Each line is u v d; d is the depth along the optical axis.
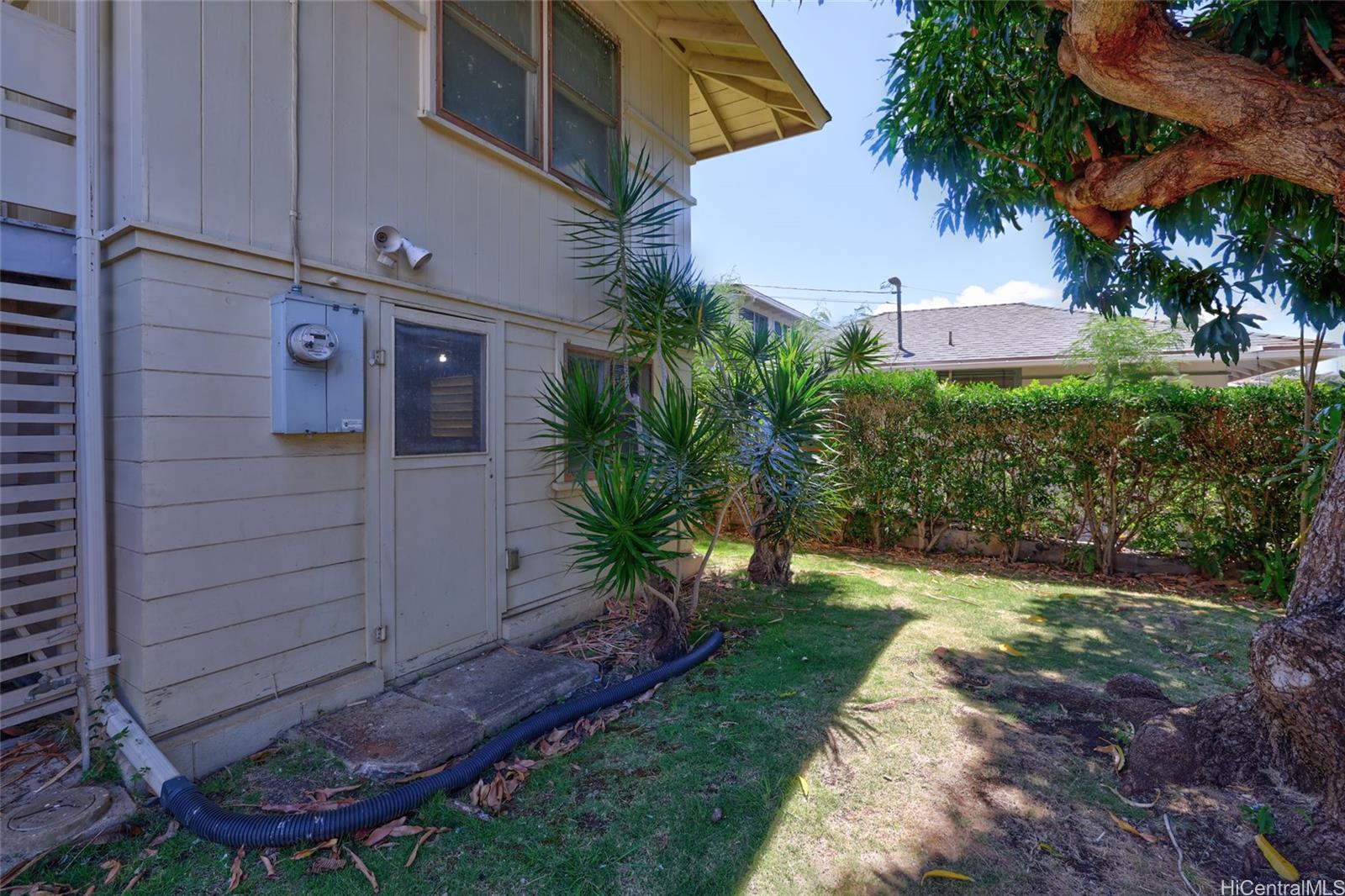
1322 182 2.30
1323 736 2.05
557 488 4.27
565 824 2.15
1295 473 4.88
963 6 3.48
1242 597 5.12
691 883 1.87
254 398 2.62
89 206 2.39
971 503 6.54
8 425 2.48
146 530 2.30
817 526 5.37
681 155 5.92
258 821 2.01
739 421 4.02
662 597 3.63
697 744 2.69
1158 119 3.18
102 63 2.47
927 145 4.08
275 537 2.69
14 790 2.16
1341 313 3.78
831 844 2.04
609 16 4.87
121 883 1.84
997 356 11.16
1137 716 2.82
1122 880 1.87
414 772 2.42
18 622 2.24
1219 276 3.91
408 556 3.24
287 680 2.73
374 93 3.13
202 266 2.46
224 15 2.54
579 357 4.66
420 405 3.34
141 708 2.31
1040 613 4.64
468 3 3.67
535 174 4.09
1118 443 5.82
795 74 5.37
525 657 3.55
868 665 3.58
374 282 3.09
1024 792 2.33
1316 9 2.39
